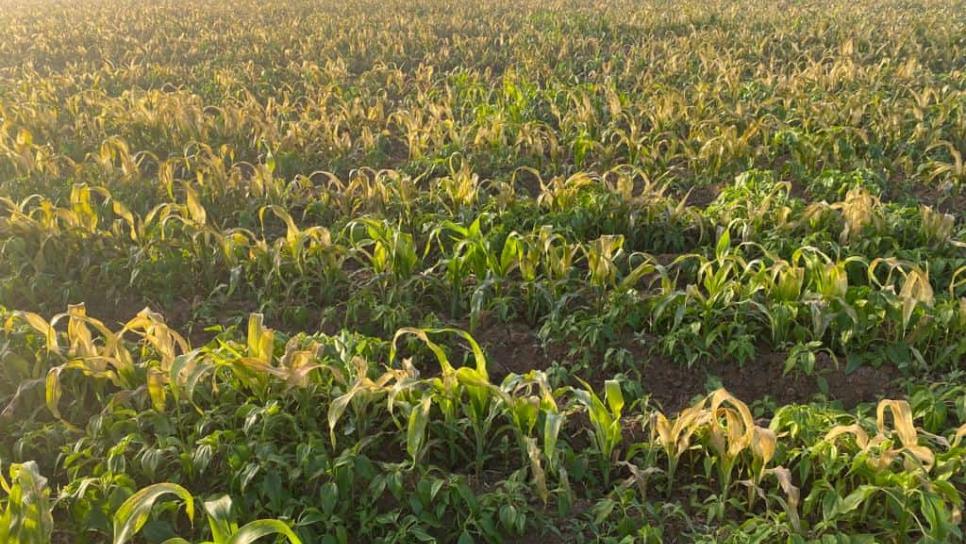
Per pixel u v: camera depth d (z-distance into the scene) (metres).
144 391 4.42
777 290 5.38
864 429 4.16
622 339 5.53
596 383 5.19
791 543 3.53
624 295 5.58
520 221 7.08
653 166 8.62
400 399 4.30
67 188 7.76
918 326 5.05
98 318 6.06
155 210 6.30
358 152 9.76
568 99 10.81
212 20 21.06
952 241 5.77
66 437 4.34
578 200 7.23
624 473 4.35
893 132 9.09
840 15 18.67
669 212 6.96
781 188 7.92
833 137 8.67
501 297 5.82
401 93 12.70
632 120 9.27
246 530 2.94
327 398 4.50
